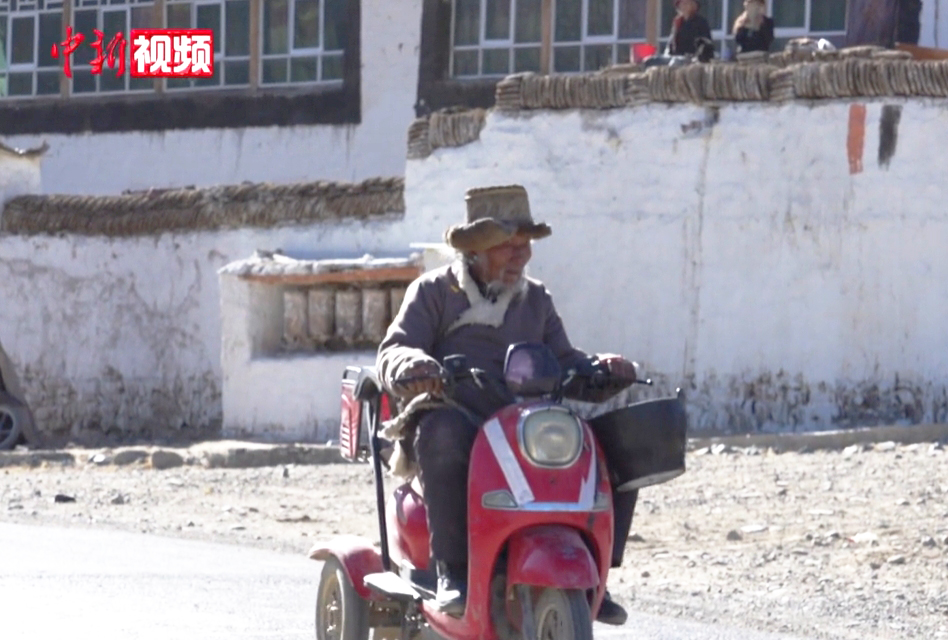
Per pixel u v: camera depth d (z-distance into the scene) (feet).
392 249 92.12
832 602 46.03
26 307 103.09
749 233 84.17
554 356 30.19
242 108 127.65
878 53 83.82
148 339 99.81
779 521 60.34
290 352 91.25
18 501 67.62
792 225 83.30
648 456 29.76
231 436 90.74
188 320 98.43
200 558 52.60
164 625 39.68
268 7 127.44
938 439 76.89
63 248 102.12
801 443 77.41
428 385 29.73
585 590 28.30
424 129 91.25
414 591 31.01
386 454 34.17
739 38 96.37
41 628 38.78
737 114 84.23
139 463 82.99
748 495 65.46
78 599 43.21
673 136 85.40
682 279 85.46
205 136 128.98
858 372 82.38
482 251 31.65
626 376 31.45
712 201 84.79
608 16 115.24
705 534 58.49
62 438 100.68
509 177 88.74
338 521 62.90
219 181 128.47
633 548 55.98
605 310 86.94
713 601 46.11
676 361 85.61
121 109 131.75
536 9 117.80
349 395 35.32
